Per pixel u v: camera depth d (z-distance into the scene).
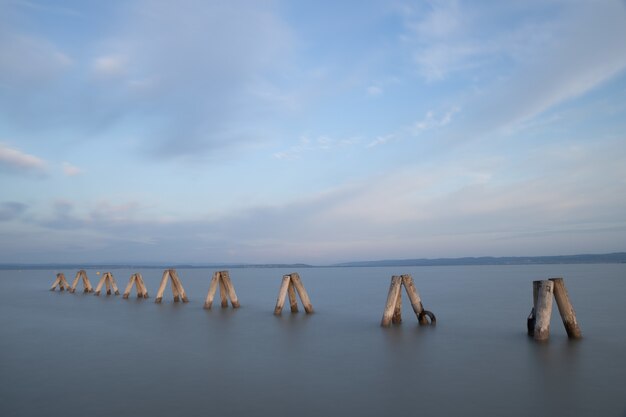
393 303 18.00
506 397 9.12
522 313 21.47
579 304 24.53
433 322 17.91
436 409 8.49
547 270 95.81
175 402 8.95
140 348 14.15
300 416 8.18
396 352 13.22
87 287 41.25
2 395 9.51
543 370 11.05
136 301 30.64
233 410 8.48
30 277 92.50
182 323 19.47
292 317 21.06
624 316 19.66
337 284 51.50
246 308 25.16
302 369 11.38
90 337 16.23
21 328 18.64
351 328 17.59
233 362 12.16
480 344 14.16
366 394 9.36
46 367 11.78
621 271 81.31
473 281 53.06
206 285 51.31
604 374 10.65
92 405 8.83
